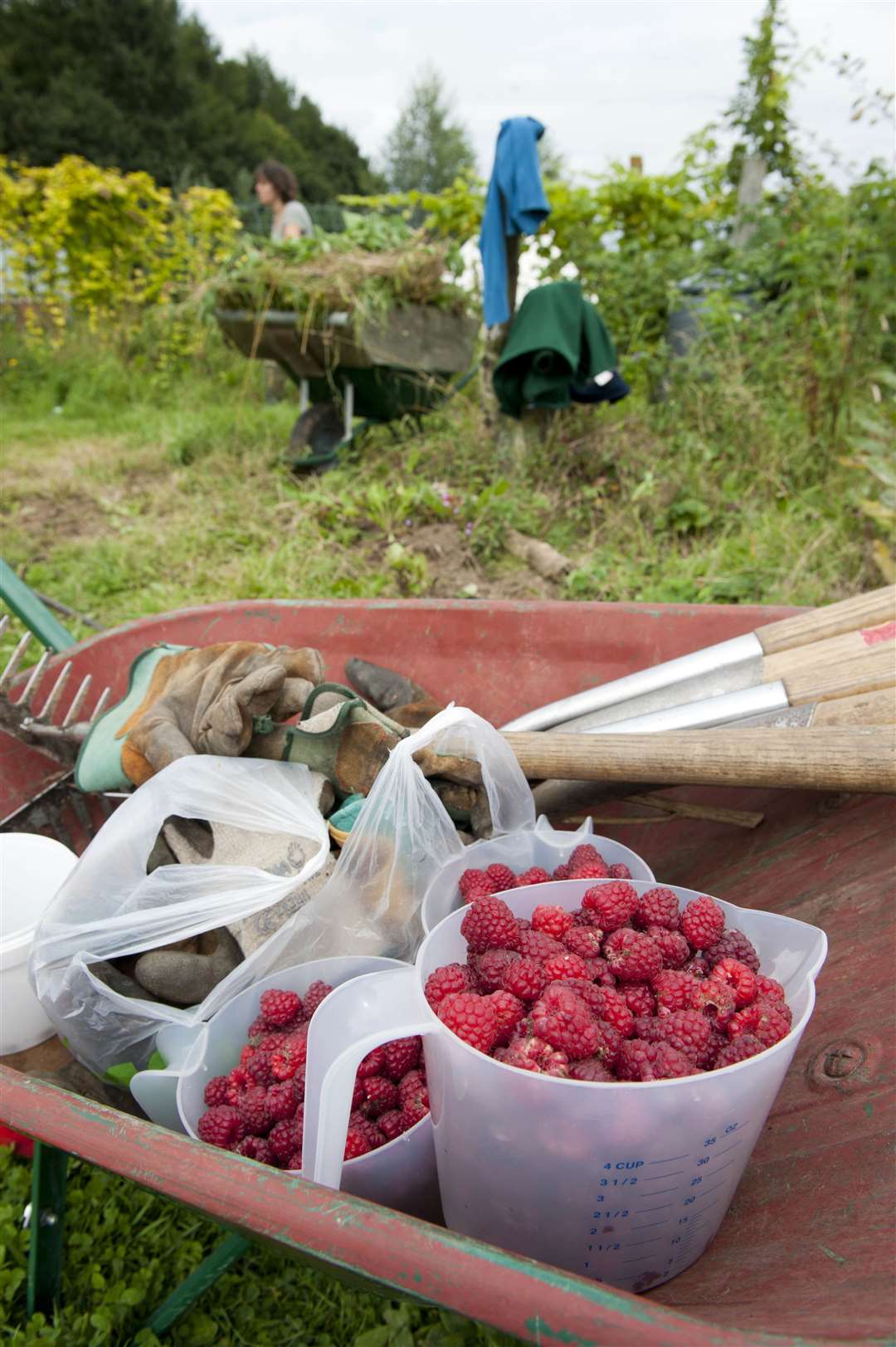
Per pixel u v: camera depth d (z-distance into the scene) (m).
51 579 4.11
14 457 5.92
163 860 1.59
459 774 1.65
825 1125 1.08
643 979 1.19
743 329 4.94
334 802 1.70
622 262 5.66
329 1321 1.58
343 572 3.95
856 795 1.52
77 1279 1.60
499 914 1.22
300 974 1.45
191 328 7.93
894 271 4.60
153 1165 0.88
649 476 4.21
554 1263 1.06
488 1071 0.92
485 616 2.08
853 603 1.76
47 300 8.79
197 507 4.76
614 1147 0.92
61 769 2.00
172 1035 1.42
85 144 21.78
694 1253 1.07
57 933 1.39
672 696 1.80
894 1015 1.13
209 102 25.28
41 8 23.22
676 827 1.90
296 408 6.68
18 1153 1.72
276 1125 1.28
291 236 5.68
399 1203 1.27
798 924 1.18
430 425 5.25
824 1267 0.89
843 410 4.53
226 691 1.64
